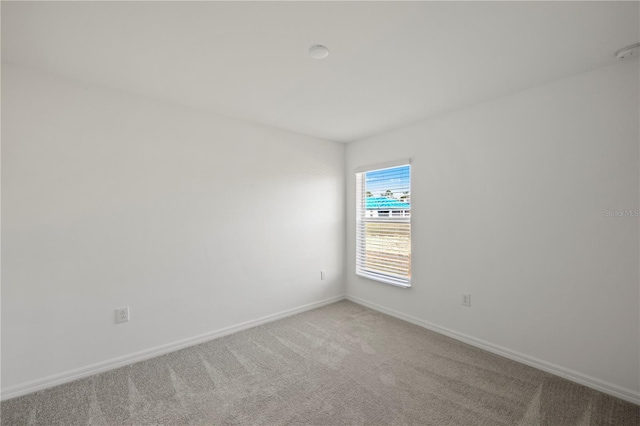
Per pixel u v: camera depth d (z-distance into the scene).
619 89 1.88
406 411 1.78
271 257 3.21
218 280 2.82
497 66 1.94
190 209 2.66
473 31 1.57
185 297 2.62
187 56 1.83
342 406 1.82
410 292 3.17
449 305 2.81
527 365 2.29
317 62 1.90
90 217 2.18
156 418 1.73
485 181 2.54
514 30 1.56
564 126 2.10
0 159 1.88
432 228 2.95
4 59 1.86
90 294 2.18
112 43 1.69
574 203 2.06
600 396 1.90
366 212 3.74
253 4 1.36
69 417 1.73
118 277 2.30
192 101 2.53
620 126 1.88
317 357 2.42
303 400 1.88
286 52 1.78
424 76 2.08
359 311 3.52
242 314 2.99
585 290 2.02
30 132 1.97
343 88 2.28
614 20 1.47
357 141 3.80
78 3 1.35
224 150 2.87
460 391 1.96
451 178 2.79
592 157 1.98
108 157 2.26
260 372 2.20
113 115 2.28
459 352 2.50
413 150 3.12
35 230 1.99
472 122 2.62
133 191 2.37
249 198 3.04
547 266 2.19
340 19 1.47
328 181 3.77
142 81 2.16
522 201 2.32
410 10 1.40
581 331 2.04
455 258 2.76
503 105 2.41
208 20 1.48
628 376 1.86
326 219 3.75
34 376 1.98
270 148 3.21
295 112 2.79
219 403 1.85
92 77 2.10
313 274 3.61
